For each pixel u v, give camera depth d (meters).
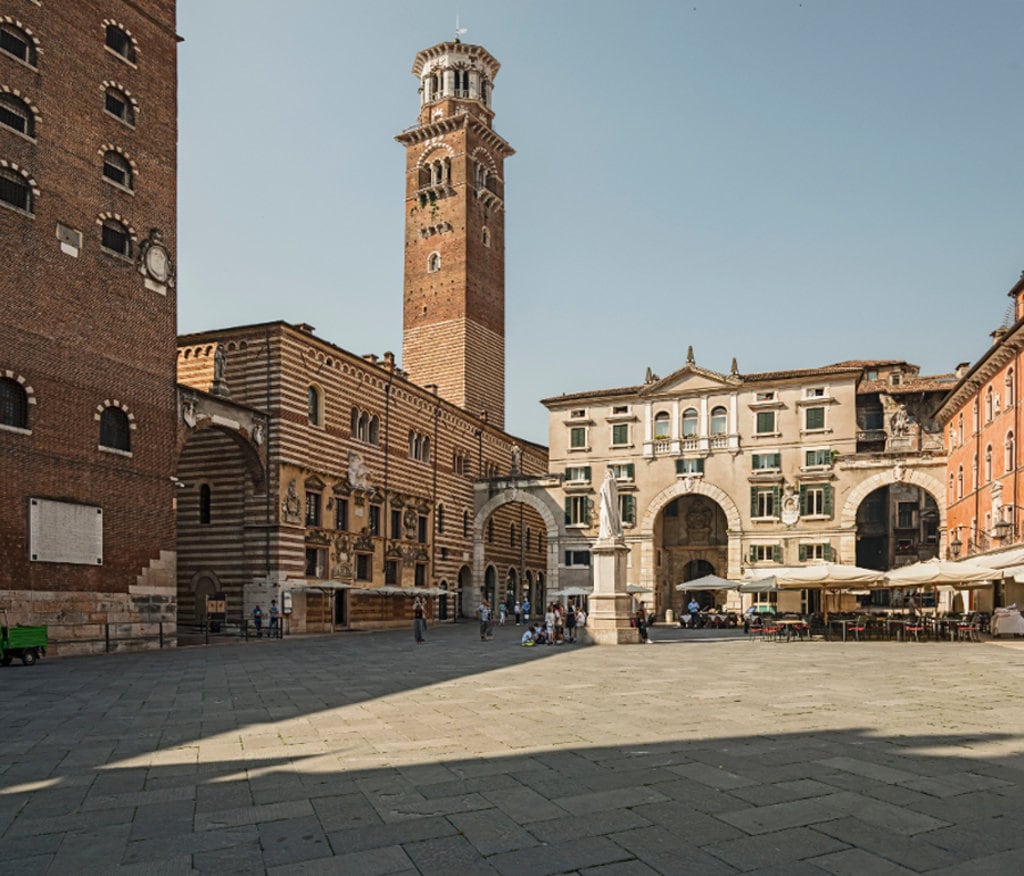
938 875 7.98
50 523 35.44
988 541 51.09
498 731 15.35
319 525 55.69
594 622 40.41
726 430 70.81
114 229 40.38
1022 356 45.78
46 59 37.22
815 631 47.53
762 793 10.83
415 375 94.56
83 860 8.81
